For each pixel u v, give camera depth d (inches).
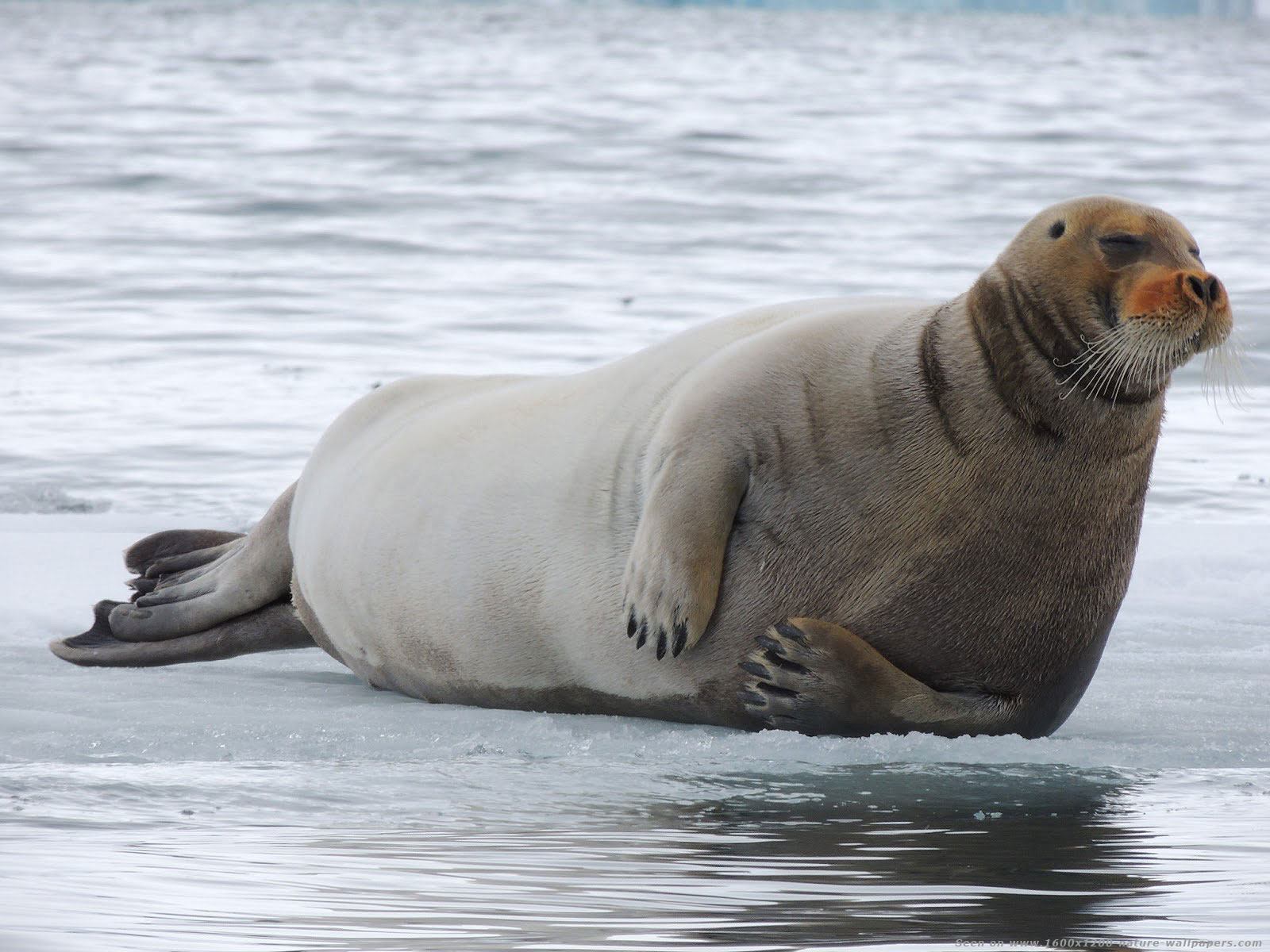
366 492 932.6
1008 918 464.1
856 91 6505.9
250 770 692.1
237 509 1464.1
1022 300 756.0
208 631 1038.4
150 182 3673.7
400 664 919.0
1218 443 1854.1
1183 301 714.8
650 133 4677.7
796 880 510.0
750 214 3476.9
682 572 767.1
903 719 776.9
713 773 697.0
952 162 4281.5
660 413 818.8
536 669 855.7
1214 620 1141.1
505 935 436.8
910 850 557.3
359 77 6688.0
